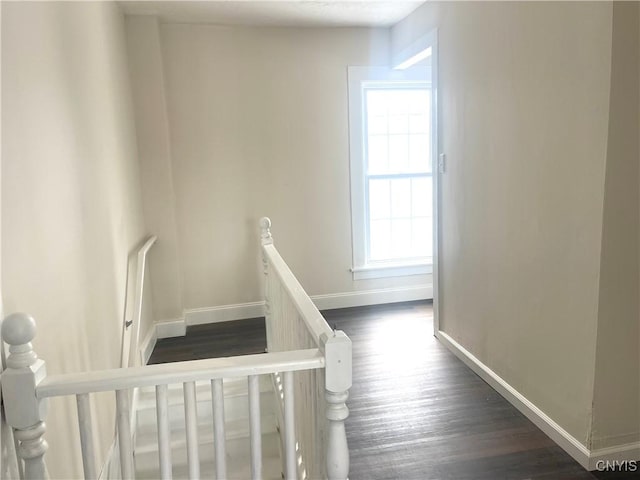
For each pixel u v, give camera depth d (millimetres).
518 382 2623
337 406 1388
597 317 2018
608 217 1946
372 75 4223
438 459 2252
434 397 2797
